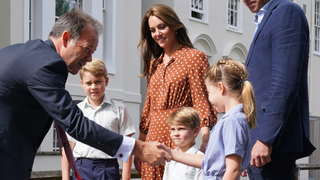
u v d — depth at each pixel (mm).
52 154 7199
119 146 2451
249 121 2443
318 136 12000
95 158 3662
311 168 7410
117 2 9125
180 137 3252
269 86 2863
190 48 3406
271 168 2854
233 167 2355
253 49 2996
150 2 11781
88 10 8547
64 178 3771
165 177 3340
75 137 2336
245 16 13969
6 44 7176
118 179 3807
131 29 9758
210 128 3270
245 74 2549
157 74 3496
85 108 3863
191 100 3377
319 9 17016
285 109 2703
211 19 12648
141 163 3723
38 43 2398
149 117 3625
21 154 2342
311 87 16188
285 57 2754
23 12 7316
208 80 2598
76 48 2477
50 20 7770
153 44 3617
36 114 2389
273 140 2686
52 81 2279
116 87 8961
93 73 3738
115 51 9016
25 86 2289
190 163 2801
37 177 4285
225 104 2541
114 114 3826
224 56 13102
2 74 2295
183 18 11680
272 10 2932
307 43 2898
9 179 2277
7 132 2291
